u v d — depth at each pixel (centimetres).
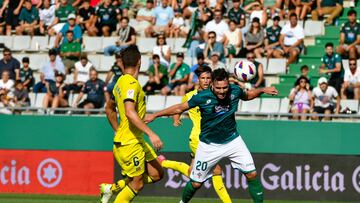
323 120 4062
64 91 4834
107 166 4062
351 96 4681
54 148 4131
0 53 5681
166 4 5575
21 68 5075
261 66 4800
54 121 4138
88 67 5019
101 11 5603
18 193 4106
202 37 5250
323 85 4488
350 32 5038
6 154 4138
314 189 3931
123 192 2512
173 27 5484
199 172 2861
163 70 4881
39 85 4984
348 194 3912
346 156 3922
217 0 5453
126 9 5666
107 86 4691
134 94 2378
